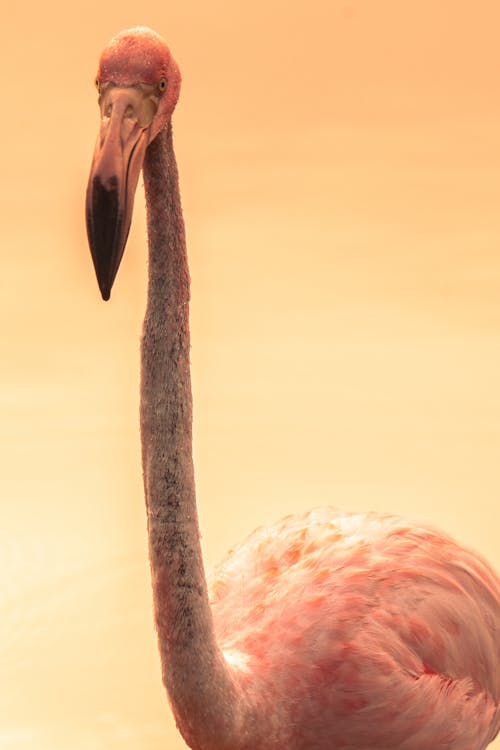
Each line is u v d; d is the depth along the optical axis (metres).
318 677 7.89
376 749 8.14
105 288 6.28
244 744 7.55
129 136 6.48
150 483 7.12
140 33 6.66
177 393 7.07
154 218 7.02
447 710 8.30
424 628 8.31
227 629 8.14
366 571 8.37
